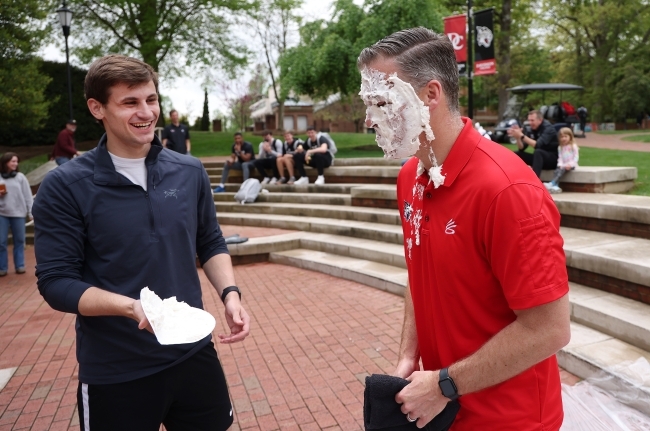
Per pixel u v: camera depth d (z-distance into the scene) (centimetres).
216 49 2436
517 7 2819
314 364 420
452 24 1119
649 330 363
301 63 1603
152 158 196
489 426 146
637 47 3672
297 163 1141
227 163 1233
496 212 131
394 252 682
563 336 130
